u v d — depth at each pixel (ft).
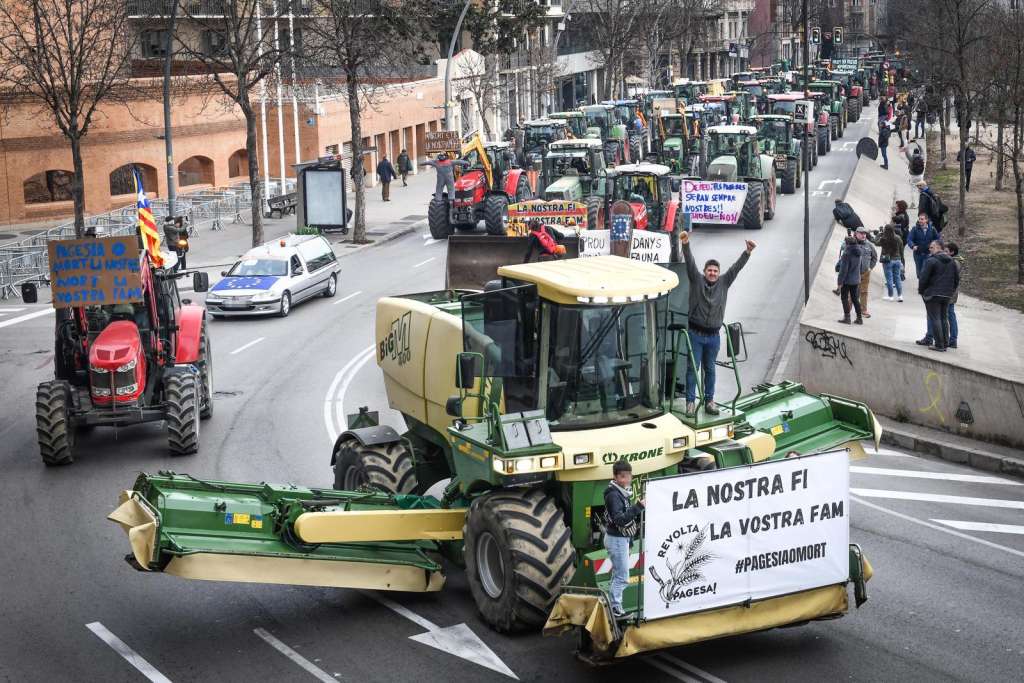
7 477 63.77
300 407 78.23
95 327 68.80
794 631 42.83
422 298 55.06
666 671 39.60
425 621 43.88
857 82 352.08
